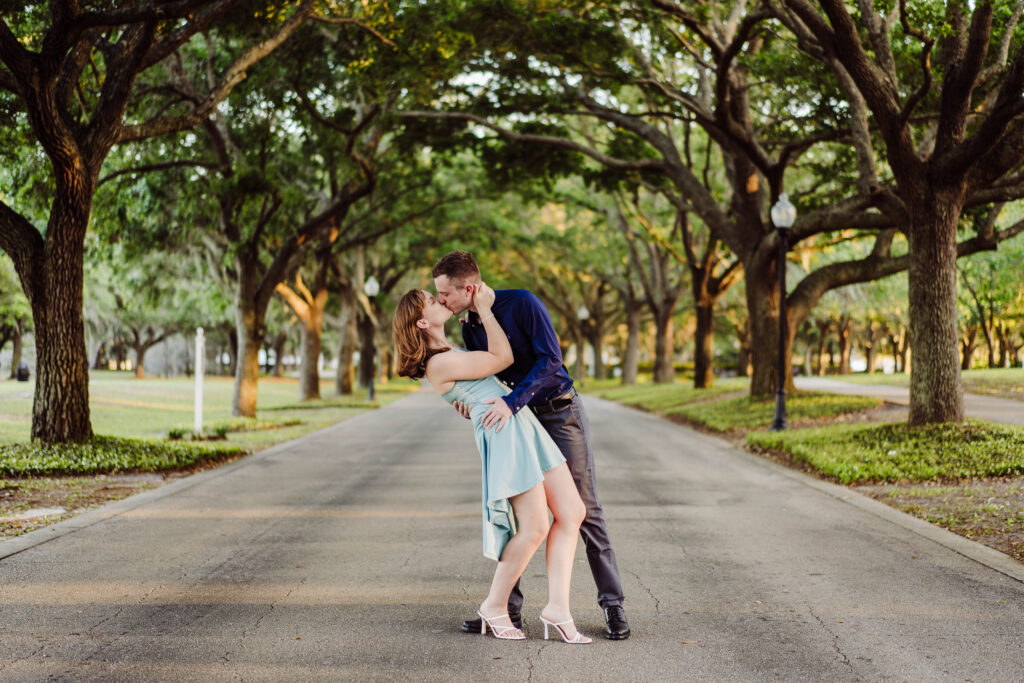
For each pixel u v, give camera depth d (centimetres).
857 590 541
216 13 1212
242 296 2139
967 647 427
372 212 2783
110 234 1908
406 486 1021
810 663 404
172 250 2409
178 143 1909
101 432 1622
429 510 849
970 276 3303
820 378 4025
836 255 3419
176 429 1572
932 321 1224
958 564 612
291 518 803
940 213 1221
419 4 1363
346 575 581
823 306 3956
